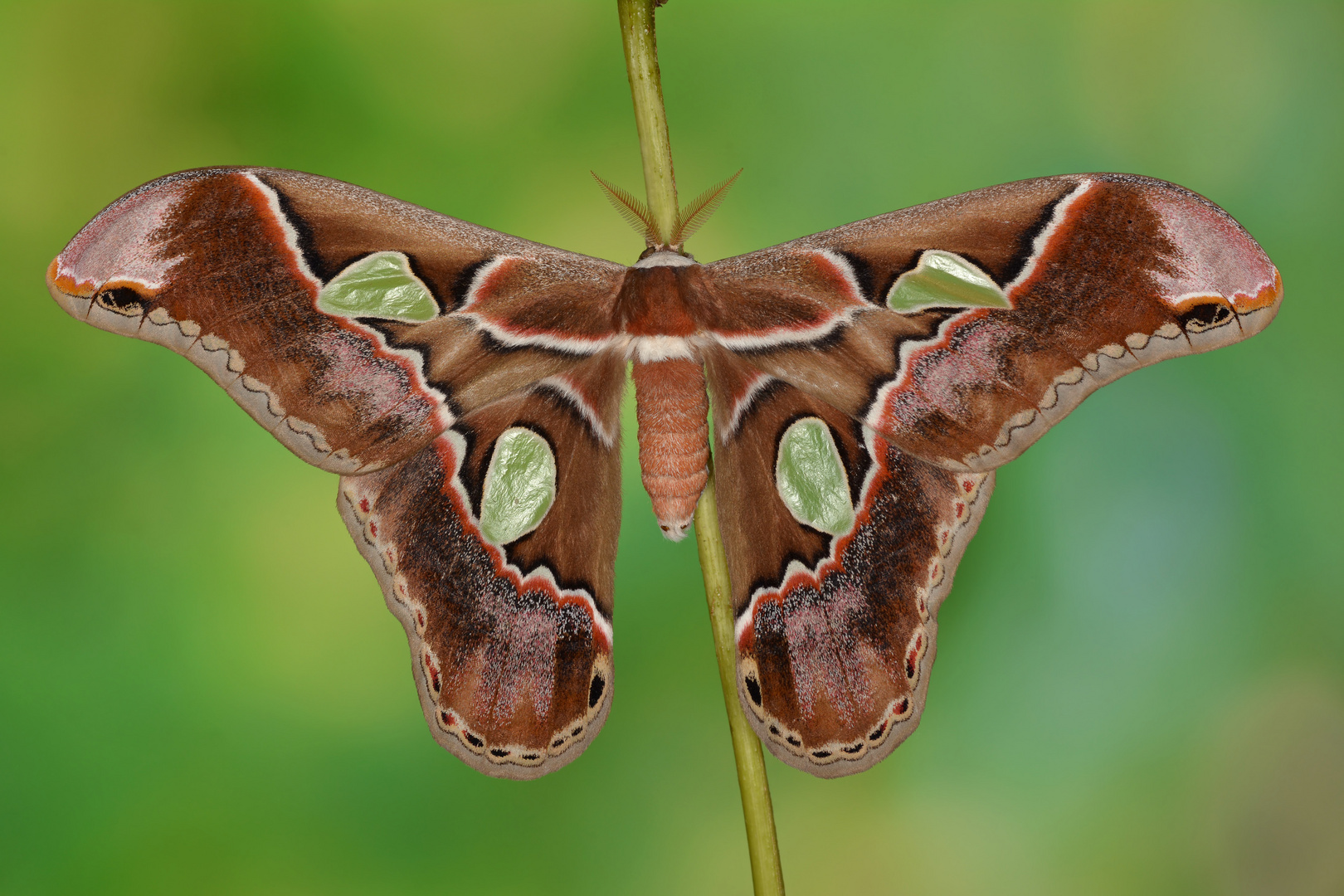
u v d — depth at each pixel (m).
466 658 0.54
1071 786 0.60
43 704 0.59
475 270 0.54
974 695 0.60
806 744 0.54
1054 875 0.59
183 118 0.62
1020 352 0.53
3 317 0.60
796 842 0.60
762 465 0.54
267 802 0.59
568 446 0.54
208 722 0.59
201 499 0.60
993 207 0.53
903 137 0.62
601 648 0.54
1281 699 0.60
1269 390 0.61
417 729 0.59
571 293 0.54
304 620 0.60
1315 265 0.61
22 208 0.61
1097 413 0.61
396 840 0.59
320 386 0.53
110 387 0.60
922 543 0.54
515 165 0.62
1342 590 0.60
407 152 0.62
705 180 0.62
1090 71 0.62
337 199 0.53
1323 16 0.62
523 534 0.54
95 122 0.61
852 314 0.54
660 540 0.60
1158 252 0.52
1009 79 0.62
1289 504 0.60
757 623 0.54
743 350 0.54
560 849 0.59
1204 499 0.60
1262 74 0.62
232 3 0.62
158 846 0.58
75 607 0.59
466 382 0.54
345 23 0.62
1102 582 0.60
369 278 0.53
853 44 0.62
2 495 0.59
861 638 0.54
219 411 0.60
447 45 0.62
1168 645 0.60
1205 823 0.60
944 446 0.53
